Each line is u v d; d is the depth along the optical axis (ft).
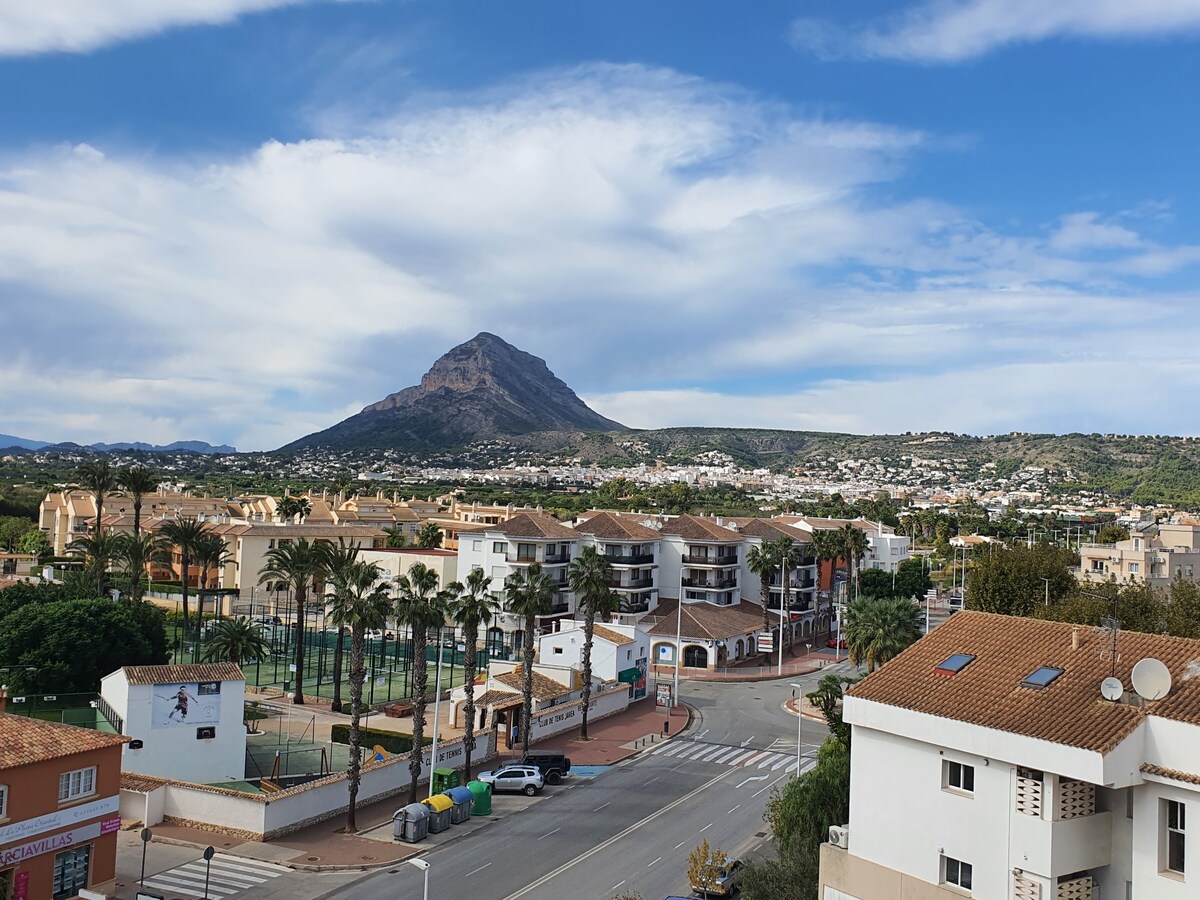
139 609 249.14
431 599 189.67
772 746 232.94
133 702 175.73
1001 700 94.07
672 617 343.05
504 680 244.83
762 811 180.96
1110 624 102.22
